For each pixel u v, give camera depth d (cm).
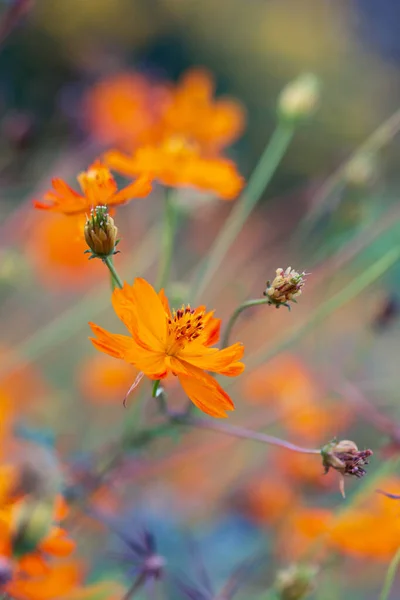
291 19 306
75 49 178
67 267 107
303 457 93
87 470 79
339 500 93
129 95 123
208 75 266
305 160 249
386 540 75
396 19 328
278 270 70
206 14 269
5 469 67
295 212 139
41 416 103
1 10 95
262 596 82
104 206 70
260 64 286
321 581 84
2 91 177
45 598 69
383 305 92
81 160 119
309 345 110
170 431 78
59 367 123
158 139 106
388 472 80
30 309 128
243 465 99
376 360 125
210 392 67
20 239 105
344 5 321
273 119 278
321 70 292
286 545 87
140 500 94
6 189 126
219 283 104
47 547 67
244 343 102
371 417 85
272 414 98
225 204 131
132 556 76
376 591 93
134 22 223
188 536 90
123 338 67
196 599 78
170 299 80
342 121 266
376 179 88
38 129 115
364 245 89
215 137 100
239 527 96
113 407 108
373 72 313
